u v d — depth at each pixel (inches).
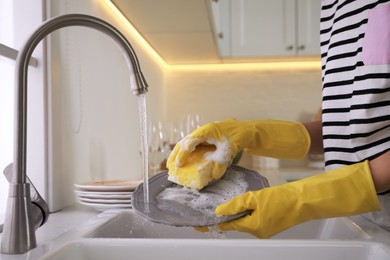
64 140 43.9
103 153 58.2
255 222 28.5
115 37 27.0
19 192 24.2
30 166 40.8
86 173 51.2
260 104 113.4
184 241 25.9
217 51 96.4
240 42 104.8
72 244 25.6
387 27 34.0
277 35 104.3
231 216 28.7
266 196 29.0
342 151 39.6
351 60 38.3
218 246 25.8
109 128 61.4
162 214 29.2
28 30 40.9
